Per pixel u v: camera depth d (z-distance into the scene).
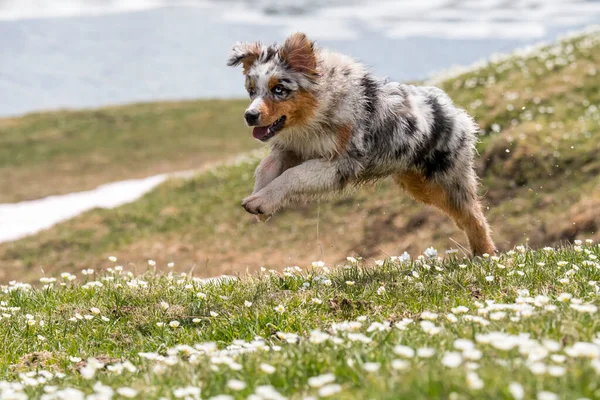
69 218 27.25
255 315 7.23
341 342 5.20
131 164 44.34
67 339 7.38
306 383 4.64
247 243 22.61
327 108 8.23
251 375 4.80
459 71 30.12
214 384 4.73
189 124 52.69
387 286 7.81
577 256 8.39
